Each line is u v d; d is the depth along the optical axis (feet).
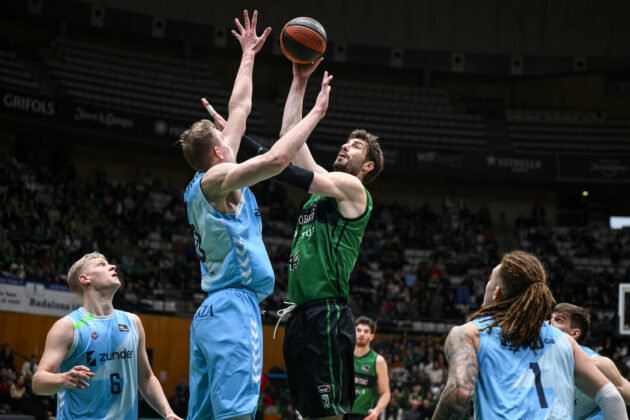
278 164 10.43
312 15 97.60
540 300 9.99
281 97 95.66
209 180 10.86
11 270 55.98
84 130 73.36
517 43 100.32
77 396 12.73
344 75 101.50
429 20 100.27
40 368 12.32
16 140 77.56
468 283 76.64
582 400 13.93
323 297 12.38
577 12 100.58
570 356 10.13
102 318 13.17
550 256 84.84
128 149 82.99
